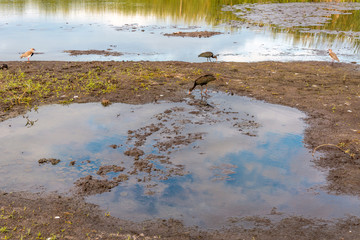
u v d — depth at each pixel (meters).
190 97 11.95
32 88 12.27
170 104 11.26
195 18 30.67
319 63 17.33
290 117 10.46
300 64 17.03
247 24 28.11
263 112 10.79
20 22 26.31
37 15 29.48
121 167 7.47
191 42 21.50
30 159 7.72
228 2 41.88
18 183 6.84
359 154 8.30
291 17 31.47
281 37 23.62
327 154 8.30
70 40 21.16
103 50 18.97
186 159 7.89
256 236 5.60
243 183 7.05
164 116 10.23
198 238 5.51
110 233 5.54
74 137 8.79
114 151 8.15
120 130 9.23
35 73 14.33
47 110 10.57
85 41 20.98
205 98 11.89
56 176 7.11
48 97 11.66
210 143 8.66
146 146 8.42
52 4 35.81
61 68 15.19
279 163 7.85
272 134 9.27
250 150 8.39
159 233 5.61
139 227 5.73
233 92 12.58
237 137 9.04
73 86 12.73
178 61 17.08
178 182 7.02
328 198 6.64
